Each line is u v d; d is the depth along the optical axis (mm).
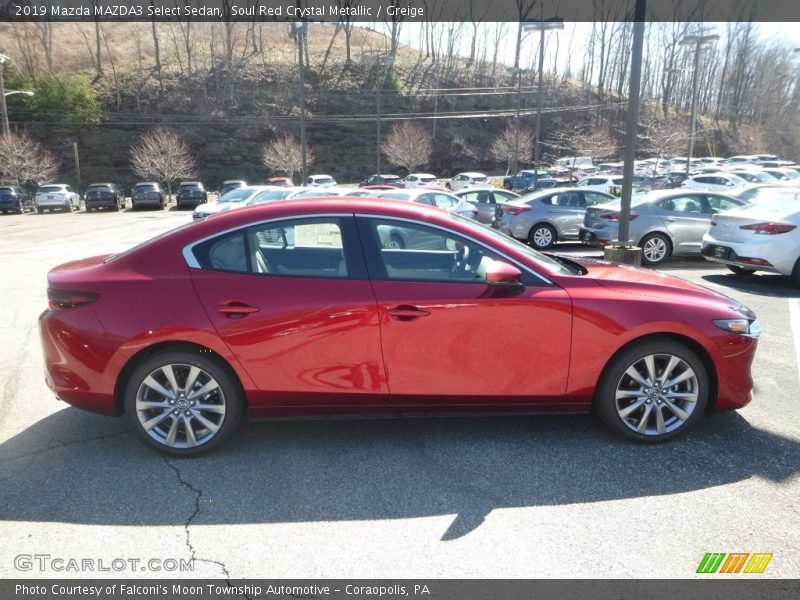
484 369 3568
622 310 3559
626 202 7328
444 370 3557
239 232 3631
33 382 5043
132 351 3482
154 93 62094
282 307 3471
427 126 65812
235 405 3584
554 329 3545
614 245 7340
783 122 69938
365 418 3684
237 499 3168
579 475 3375
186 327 3451
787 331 6457
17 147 42281
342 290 3504
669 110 69250
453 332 3516
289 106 64500
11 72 54781
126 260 3652
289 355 3500
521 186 41188
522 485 3277
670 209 11258
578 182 33031
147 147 49250
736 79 72125
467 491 3225
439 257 3621
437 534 2846
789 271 8641
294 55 73625
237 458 3631
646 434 3723
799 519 2938
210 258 3600
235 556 2705
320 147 61781
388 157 57844
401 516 2996
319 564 2641
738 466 3461
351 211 3652
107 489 3275
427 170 64125
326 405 3607
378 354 3520
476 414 3686
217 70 65688
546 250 13727
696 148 64062
